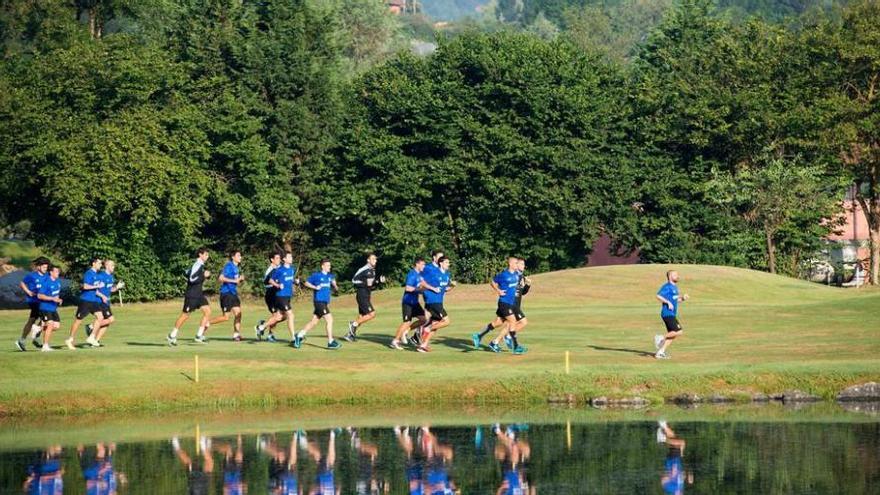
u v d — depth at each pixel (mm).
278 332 78750
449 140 140500
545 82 142625
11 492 41750
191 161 126375
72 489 42094
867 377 58969
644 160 143625
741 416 54469
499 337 65625
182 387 57969
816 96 141625
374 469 44812
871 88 141625
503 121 141375
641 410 56469
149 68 127125
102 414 56281
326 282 66438
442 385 58531
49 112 119500
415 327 67312
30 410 56000
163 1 156000
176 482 43125
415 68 151125
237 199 133875
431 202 143500
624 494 40688
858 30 141750
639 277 109125
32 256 179500
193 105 131375
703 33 167000
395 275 140875
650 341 71125
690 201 144375
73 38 137625
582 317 84500
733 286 107938
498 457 46625
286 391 58281
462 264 140875
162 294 129125
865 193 151250
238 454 47625
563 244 141250
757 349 67062
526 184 138375
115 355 62281
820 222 149750
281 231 142125
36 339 68875
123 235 124125
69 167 114938
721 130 140125
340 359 63031
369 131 141875
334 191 140625
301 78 140625
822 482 41812
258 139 135250
